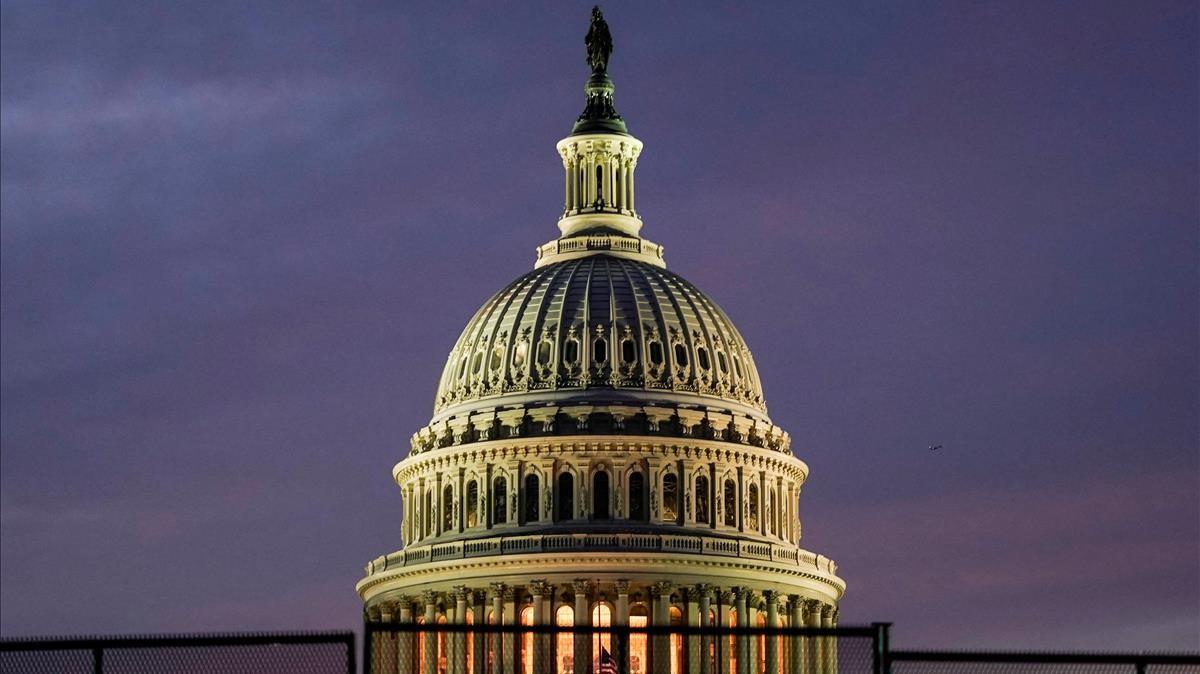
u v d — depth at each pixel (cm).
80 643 9738
